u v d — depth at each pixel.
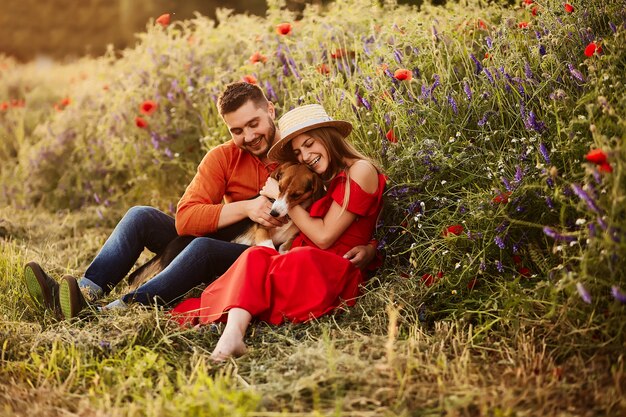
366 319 3.30
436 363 2.88
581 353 2.85
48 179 6.83
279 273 3.31
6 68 10.85
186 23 6.38
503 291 3.21
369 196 3.54
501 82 3.83
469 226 3.44
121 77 6.55
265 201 3.63
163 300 3.56
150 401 2.63
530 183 3.32
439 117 3.86
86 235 5.55
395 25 4.57
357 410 2.57
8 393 2.81
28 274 3.55
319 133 3.60
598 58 3.54
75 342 3.21
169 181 5.87
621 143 2.92
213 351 3.13
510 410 2.43
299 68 5.05
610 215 2.78
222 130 5.09
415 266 3.48
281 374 2.86
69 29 15.03
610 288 2.87
